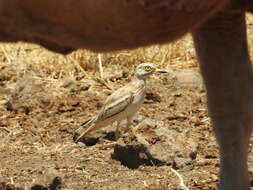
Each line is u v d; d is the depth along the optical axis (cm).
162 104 1308
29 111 1283
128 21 516
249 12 616
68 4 516
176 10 512
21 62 1540
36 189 928
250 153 1045
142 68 1188
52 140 1170
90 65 1500
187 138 1058
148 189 932
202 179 967
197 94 1348
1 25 529
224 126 679
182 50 1538
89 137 1150
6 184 954
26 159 1079
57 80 1431
